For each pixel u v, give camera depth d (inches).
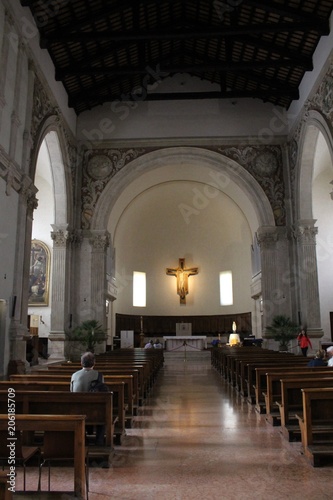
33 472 211.5
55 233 781.9
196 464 224.5
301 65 677.3
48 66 653.9
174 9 689.6
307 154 751.7
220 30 600.7
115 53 737.0
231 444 262.2
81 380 243.6
